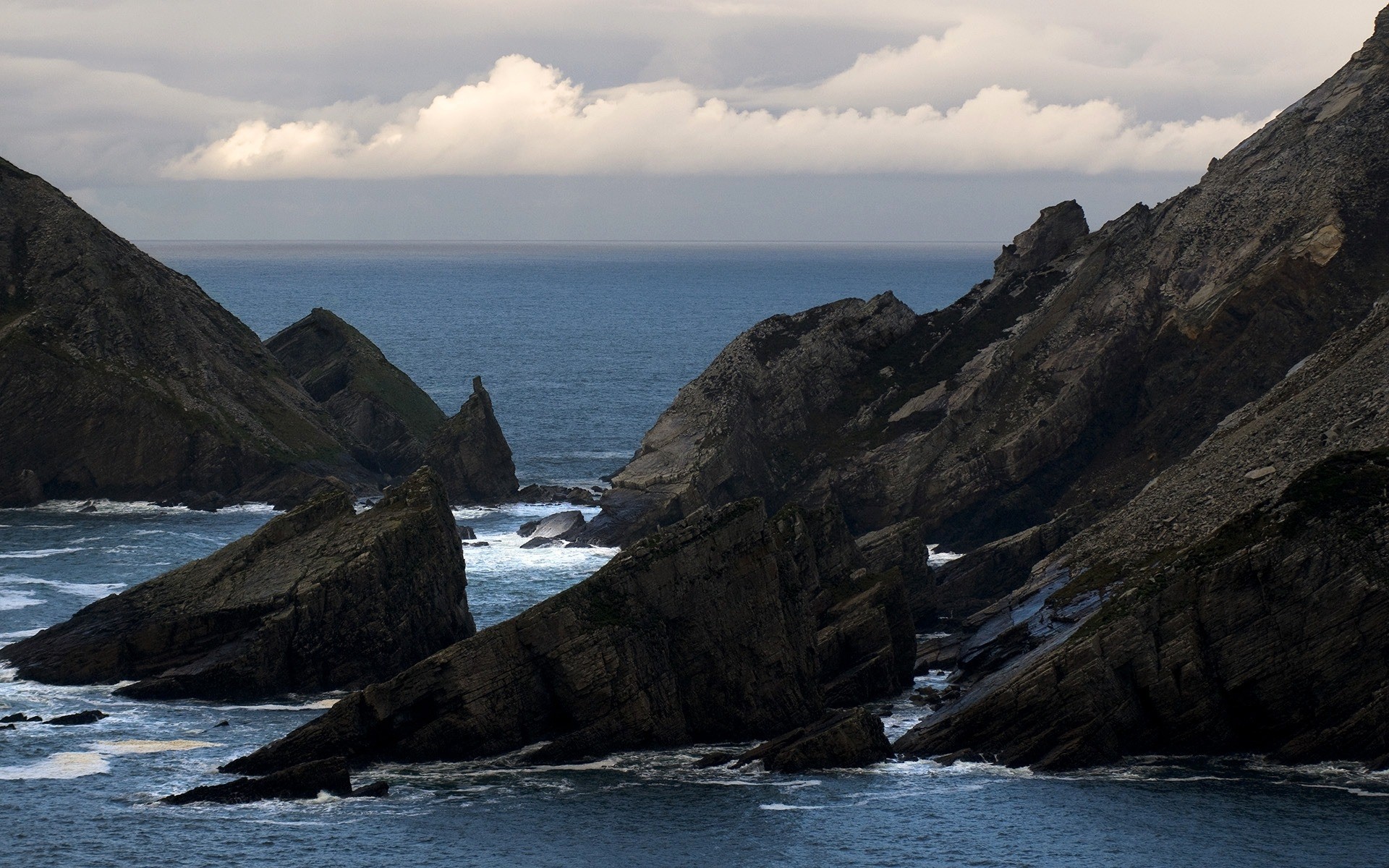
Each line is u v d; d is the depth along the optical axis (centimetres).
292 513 13350
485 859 8769
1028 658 11494
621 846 8981
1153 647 10594
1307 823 9256
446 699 10644
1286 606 10419
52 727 11162
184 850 8781
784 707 11406
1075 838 9112
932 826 9312
